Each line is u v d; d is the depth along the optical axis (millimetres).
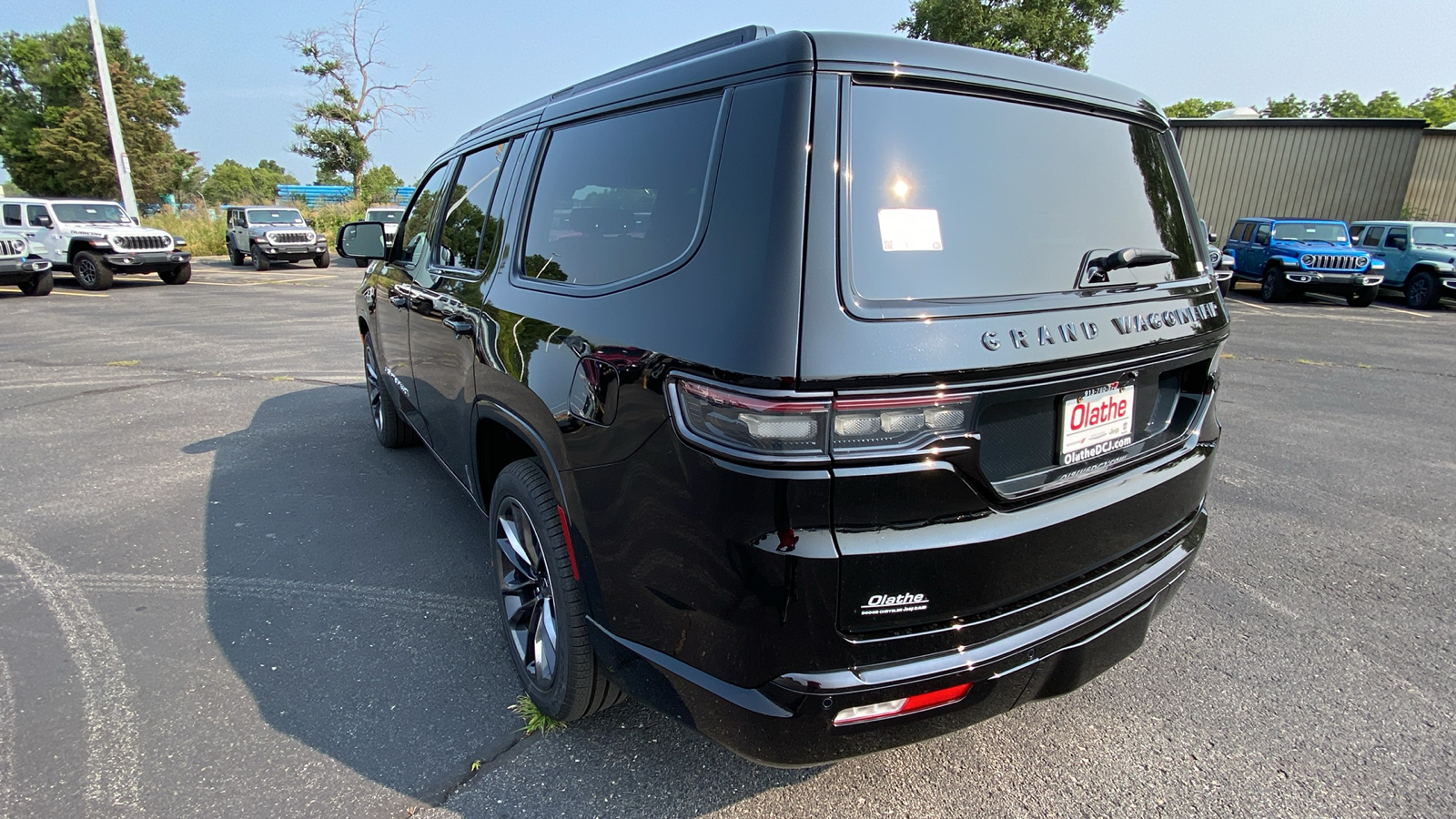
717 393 1483
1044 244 1796
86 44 39062
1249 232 16844
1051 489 1715
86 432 5355
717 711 1624
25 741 2236
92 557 3432
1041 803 2059
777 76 1607
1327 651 2779
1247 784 2123
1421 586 3260
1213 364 2184
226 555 3461
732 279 1531
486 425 2633
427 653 2719
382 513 3939
